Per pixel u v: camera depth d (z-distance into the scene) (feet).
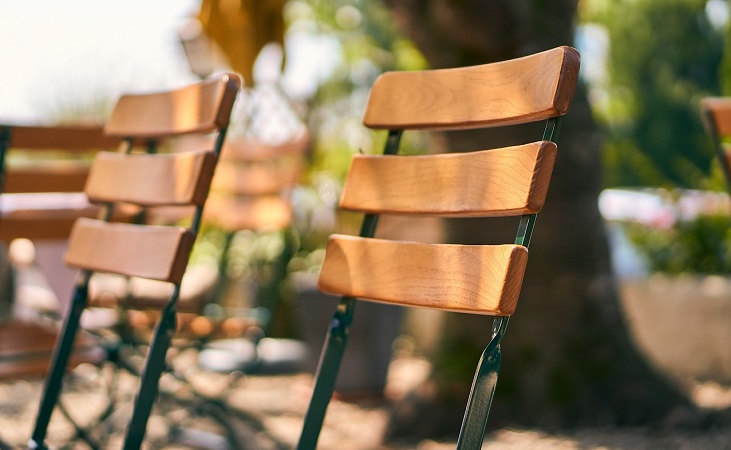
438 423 12.21
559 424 12.07
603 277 12.35
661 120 55.42
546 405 12.16
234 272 19.93
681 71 55.36
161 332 6.05
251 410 14.33
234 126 19.88
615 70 55.16
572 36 11.79
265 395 15.57
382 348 15.47
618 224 19.39
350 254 5.77
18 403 14.57
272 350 18.75
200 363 17.69
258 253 20.02
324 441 12.53
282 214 14.94
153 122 6.90
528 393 12.25
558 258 12.09
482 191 5.18
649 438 11.55
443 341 12.59
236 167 15.08
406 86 5.92
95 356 9.53
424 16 11.43
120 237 6.69
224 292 19.21
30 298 14.26
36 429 6.97
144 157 6.78
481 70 5.49
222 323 13.46
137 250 6.45
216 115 6.15
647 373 12.39
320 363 5.82
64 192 10.88
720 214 17.20
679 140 55.42
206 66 17.72
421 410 12.31
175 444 12.23
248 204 15.05
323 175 20.57
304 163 14.76
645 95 55.31
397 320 15.74
